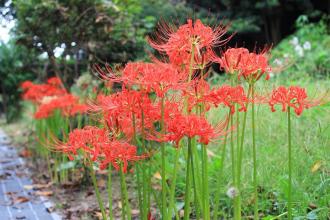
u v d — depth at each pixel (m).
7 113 14.58
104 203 5.04
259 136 5.06
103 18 6.61
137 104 2.71
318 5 15.79
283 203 3.93
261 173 4.41
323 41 10.50
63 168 5.82
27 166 7.25
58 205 5.06
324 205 3.78
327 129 4.55
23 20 6.92
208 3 15.47
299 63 8.49
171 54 2.77
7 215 4.85
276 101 2.81
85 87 6.60
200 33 2.68
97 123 4.61
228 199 4.19
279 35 15.90
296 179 4.19
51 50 7.14
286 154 4.55
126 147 2.78
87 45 6.79
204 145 2.82
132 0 7.45
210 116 5.29
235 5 15.45
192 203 4.30
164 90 2.59
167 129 2.75
